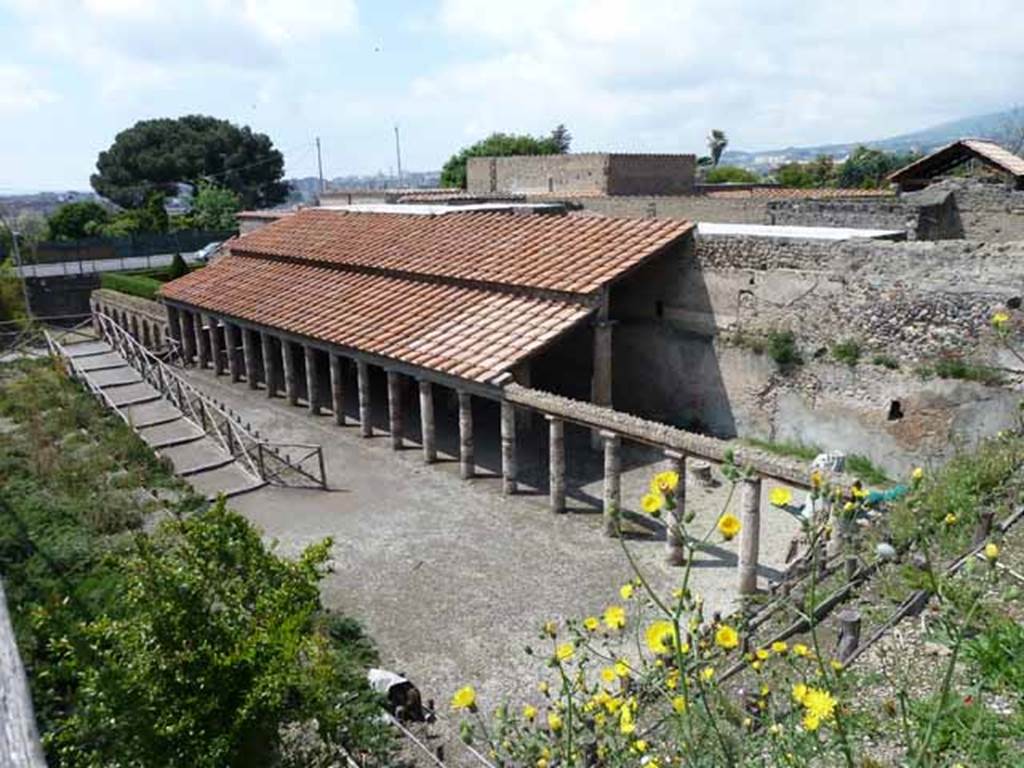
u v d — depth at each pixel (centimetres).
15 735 242
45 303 3884
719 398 1883
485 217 2433
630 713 489
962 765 452
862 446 1627
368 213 2942
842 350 1627
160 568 670
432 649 1108
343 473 1812
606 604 1208
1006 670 570
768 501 1539
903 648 663
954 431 1477
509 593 1256
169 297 2859
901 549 805
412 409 2300
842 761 508
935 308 1489
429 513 1580
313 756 724
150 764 621
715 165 8281
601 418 1419
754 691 591
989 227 1978
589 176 3475
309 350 2212
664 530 1467
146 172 7162
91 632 666
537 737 520
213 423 1930
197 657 636
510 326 1828
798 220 2147
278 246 2880
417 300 2123
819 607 757
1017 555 762
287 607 720
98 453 1812
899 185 2742
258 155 7612
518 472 1792
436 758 805
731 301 1827
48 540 1303
